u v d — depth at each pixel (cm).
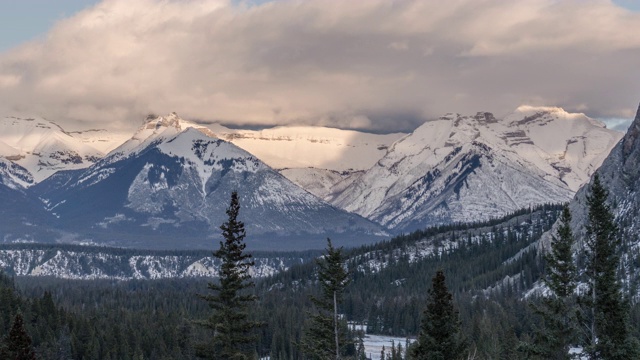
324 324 10606
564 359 8606
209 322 9481
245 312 9550
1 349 8312
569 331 8581
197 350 9544
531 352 8694
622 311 8556
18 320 8325
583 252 9075
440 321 8981
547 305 8775
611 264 8688
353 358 10712
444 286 9069
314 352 10538
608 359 8475
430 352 8931
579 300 8738
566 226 8850
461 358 9131
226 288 9475
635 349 8444
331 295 10575
